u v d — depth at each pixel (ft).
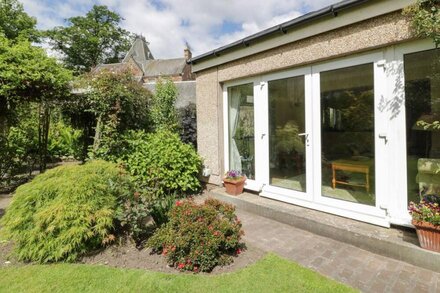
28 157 24.14
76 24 102.37
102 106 21.04
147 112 24.81
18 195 10.57
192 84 41.09
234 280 8.07
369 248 9.95
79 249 9.71
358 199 11.75
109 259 9.61
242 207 15.25
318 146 12.88
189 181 18.28
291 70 13.92
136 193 11.01
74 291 7.66
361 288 7.71
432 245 8.54
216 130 18.54
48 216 9.50
